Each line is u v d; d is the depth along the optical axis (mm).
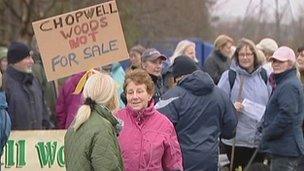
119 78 24125
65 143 14016
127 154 15492
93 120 13750
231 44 27016
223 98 18453
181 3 78812
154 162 15492
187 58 19641
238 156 22641
